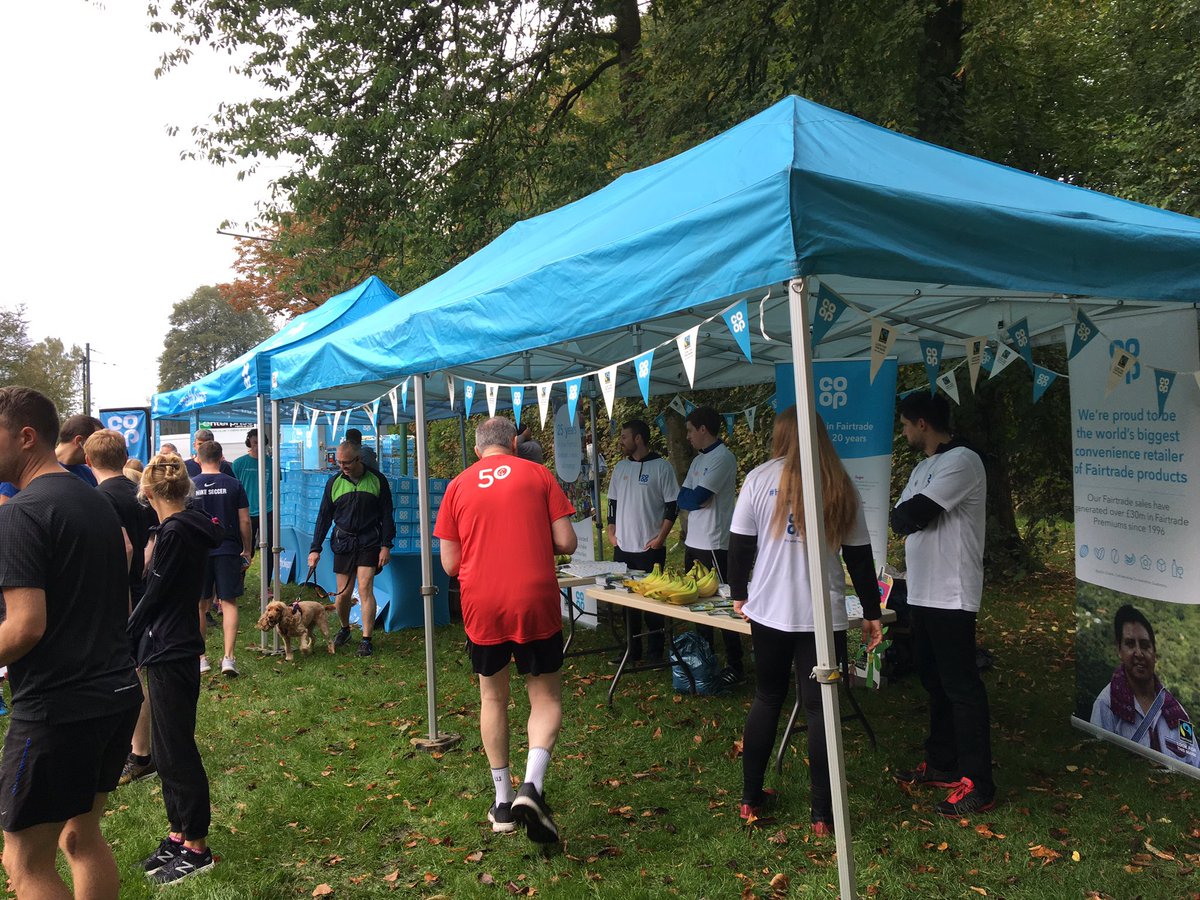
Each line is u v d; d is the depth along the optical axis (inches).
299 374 251.0
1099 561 184.1
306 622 277.7
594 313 133.5
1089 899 121.1
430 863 138.9
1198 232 140.4
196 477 258.4
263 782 174.9
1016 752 178.1
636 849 140.3
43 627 89.9
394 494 313.7
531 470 147.2
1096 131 397.7
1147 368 168.9
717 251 111.7
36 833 92.6
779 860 134.3
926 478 147.6
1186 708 163.5
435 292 222.4
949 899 122.1
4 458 96.9
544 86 540.1
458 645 289.3
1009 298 159.0
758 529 140.0
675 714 207.6
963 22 351.6
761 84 381.7
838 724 108.9
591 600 302.8
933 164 144.6
